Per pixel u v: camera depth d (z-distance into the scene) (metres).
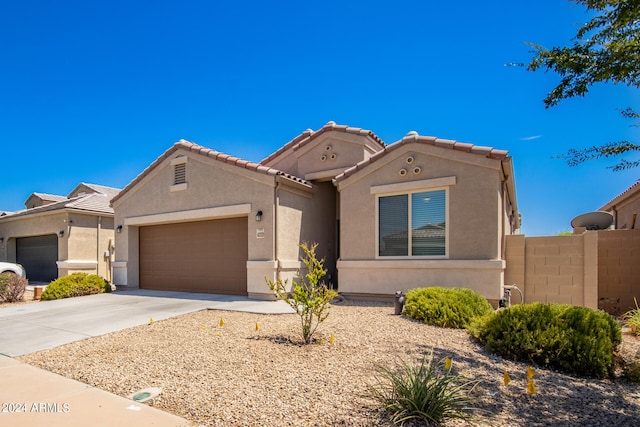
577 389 4.88
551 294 10.65
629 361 5.90
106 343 7.14
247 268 12.73
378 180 12.02
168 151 14.96
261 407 4.22
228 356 6.06
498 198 10.26
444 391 4.08
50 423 3.96
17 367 5.87
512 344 6.02
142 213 15.66
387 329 7.73
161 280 15.55
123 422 3.96
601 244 11.63
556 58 4.60
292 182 13.10
